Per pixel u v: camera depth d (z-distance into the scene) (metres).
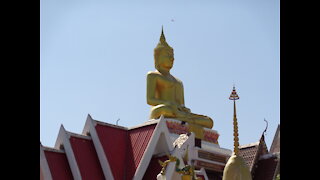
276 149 43.22
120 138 32.81
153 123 32.31
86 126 32.28
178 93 46.69
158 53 47.28
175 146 30.80
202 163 39.03
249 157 40.41
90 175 30.00
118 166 31.08
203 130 42.91
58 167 29.42
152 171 30.69
